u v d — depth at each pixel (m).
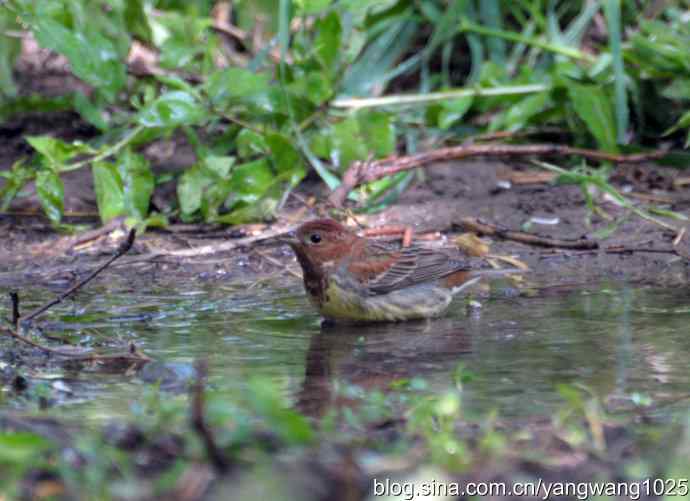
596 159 14.97
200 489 6.15
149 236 13.84
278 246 13.52
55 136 16.78
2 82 17.27
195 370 8.96
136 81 16.38
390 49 17.39
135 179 13.94
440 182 15.38
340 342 10.09
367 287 10.88
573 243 13.17
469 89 16.05
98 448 6.60
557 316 10.74
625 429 7.27
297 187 15.33
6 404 8.08
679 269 12.42
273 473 6.36
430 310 11.12
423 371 8.95
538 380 8.59
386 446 6.96
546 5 18.39
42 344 9.83
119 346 9.78
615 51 15.24
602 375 8.69
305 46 14.98
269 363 9.28
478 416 7.67
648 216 13.47
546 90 15.78
